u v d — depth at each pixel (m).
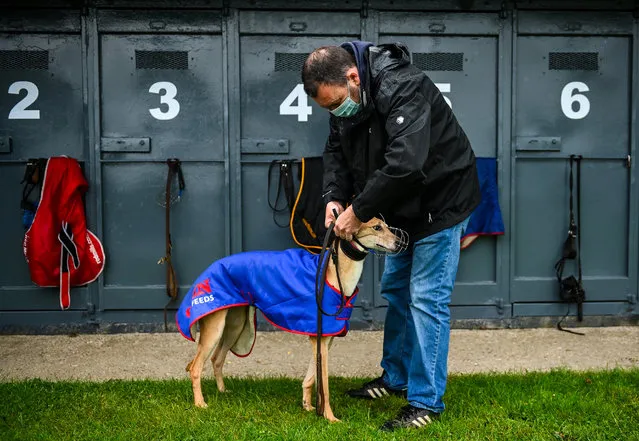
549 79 4.83
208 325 3.15
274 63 4.73
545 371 3.88
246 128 4.75
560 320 4.89
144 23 4.65
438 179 2.88
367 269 4.77
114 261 4.74
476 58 4.80
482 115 4.82
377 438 2.78
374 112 2.84
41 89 4.67
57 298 4.71
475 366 4.03
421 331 2.98
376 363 4.07
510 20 4.77
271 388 3.45
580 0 4.77
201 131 4.73
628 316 4.92
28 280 4.71
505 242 4.84
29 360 4.14
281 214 4.77
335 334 2.98
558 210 4.89
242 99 4.73
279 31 4.69
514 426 2.94
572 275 4.89
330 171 3.25
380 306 4.78
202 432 2.85
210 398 3.27
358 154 2.98
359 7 4.70
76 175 4.56
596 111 4.87
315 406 3.17
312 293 2.99
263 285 3.07
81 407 3.14
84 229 4.63
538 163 4.86
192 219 4.77
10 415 3.04
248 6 4.66
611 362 4.08
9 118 4.66
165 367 4.01
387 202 2.71
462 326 4.85
